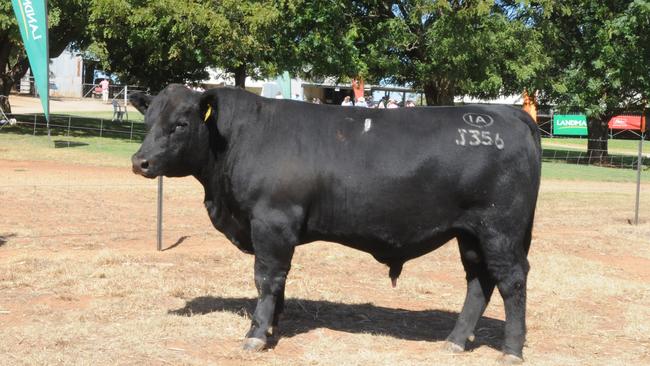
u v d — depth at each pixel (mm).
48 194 14242
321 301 7562
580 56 32875
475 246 5820
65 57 61781
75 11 28234
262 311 5793
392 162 5613
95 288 7516
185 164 5777
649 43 31453
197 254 9453
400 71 30781
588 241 12055
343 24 29641
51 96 59719
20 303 6922
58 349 5617
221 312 6820
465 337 6066
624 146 45844
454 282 8844
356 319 6973
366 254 9953
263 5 26203
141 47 31391
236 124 5773
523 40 29125
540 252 10859
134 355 5555
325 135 5750
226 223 6051
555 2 29969
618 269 10016
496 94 33469
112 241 10195
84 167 19047
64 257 8906
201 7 25891
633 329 6926
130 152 23078
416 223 5668
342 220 5715
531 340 6531
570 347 6352
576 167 28922
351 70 29453
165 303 7145
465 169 5566
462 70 28547
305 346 6008
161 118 5652
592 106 32469
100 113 43719
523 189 5609
